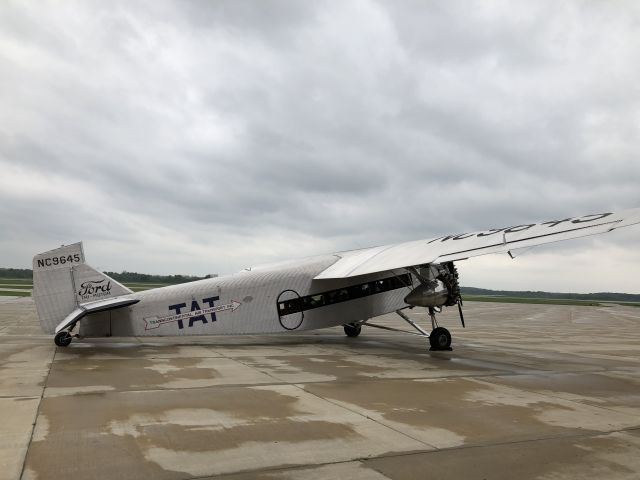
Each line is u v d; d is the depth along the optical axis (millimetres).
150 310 13961
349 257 16703
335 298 16000
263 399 7652
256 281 15234
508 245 11367
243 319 14891
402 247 15312
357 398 7906
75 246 13742
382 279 16578
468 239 13203
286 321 15383
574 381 10188
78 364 10695
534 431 6285
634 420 6996
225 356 12578
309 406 7270
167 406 7051
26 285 83250
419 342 17531
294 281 15609
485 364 12344
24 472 4484
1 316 24500
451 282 15023
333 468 4797
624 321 37312
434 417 6840
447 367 11625
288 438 5688
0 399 7301
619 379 10609
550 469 4930
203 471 4629
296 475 4598
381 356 13359
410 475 4672
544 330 25953
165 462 4828
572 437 6059
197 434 5754
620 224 9852
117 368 10273
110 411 6699
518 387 9312
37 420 6176
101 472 4527
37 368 10070
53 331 13477
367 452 5293
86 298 13664
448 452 5371
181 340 16266
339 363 11828
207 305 14539
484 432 6172
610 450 5578
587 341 20062
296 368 10859
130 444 5332
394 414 6945
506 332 23844
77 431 5750
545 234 11086
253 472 4641
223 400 7516
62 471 4527
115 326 13664
